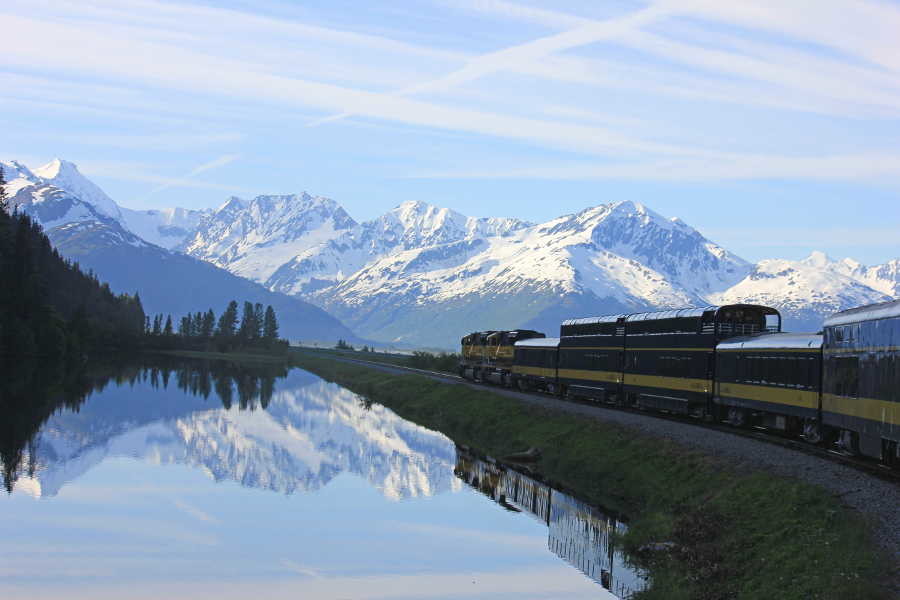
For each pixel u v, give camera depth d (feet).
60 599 101.14
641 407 207.41
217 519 141.90
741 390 157.89
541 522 133.59
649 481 129.80
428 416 289.53
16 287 548.31
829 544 77.15
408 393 349.20
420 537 128.36
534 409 218.59
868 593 64.44
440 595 100.01
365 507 150.92
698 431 150.41
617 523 120.47
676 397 184.44
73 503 152.66
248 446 229.04
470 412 255.70
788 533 84.64
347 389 440.04
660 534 101.30
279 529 135.03
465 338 378.32
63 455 204.03
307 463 201.05
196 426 269.44
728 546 88.89
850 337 118.11
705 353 172.76
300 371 623.36
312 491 166.30
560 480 156.35
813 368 133.49
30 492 161.07
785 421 145.28
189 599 100.89
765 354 149.69
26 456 200.75
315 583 106.83
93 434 241.96
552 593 98.84
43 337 540.11
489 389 292.20
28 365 490.90
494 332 334.65
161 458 204.44
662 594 84.58
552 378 258.37
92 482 172.24
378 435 253.85
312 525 137.59
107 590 104.17
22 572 111.34
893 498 87.66
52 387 377.09
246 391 414.62
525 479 164.14
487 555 116.88
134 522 139.44
